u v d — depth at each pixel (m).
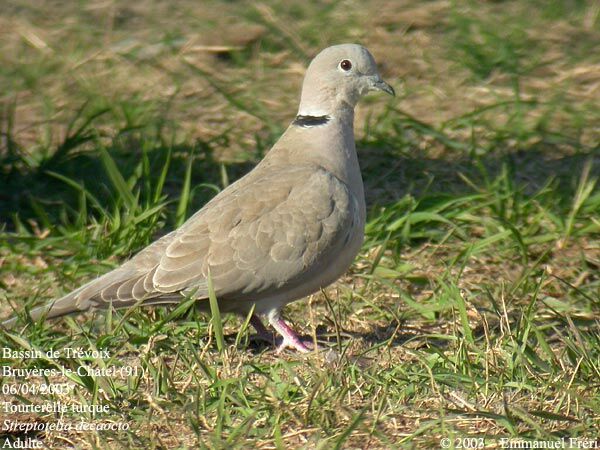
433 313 10.84
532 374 9.12
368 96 17.20
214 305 9.42
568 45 18.88
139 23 20.02
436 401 8.79
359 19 19.95
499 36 18.70
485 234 12.89
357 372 9.16
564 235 12.66
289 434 8.30
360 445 8.20
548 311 10.89
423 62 18.36
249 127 16.27
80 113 15.33
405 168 14.79
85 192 12.76
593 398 8.70
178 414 8.74
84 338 9.84
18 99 17.17
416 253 12.52
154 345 9.75
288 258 9.88
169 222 13.20
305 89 10.77
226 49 18.75
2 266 12.00
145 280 9.89
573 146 15.27
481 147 15.34
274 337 10.46
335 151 10.52
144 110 16.23
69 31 19.59
